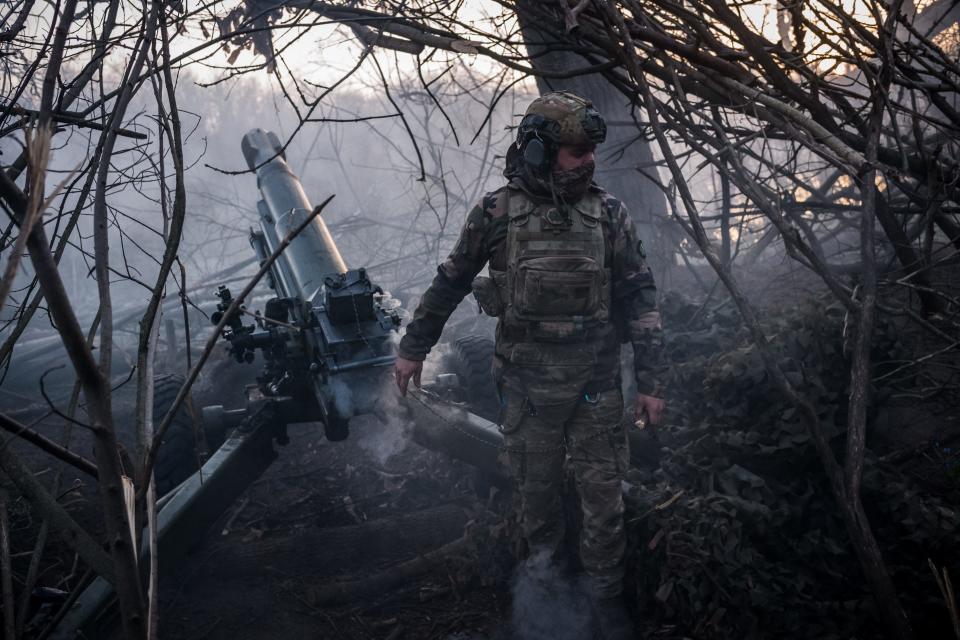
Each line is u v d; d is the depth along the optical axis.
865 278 2.18
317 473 4.09
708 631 2.31
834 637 2.20
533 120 2.21
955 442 2.92
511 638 2.53
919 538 2.38
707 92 2.77
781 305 3.58
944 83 2.61
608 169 4.82
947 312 3.10
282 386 3.29
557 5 2.68
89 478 3.90
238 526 3.53
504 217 2.34
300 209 3.79
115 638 2.18
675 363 3.35
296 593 2.88
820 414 2.67
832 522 2.56
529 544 2.64
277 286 3.90
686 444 2.95
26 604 1.56
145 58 1.59
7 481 3.20
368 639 2.61
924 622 2.20
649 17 2.68
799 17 2.60
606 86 4.63
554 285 2.24
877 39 2.57
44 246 0.98
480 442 3.12
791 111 2.33
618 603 2.44
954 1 2.77
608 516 2.43
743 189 2.36
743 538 2.43
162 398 3.46
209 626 2.68
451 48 2.77
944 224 3.12
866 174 2.23
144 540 2.58
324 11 2.79
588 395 2.42
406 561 3.08
